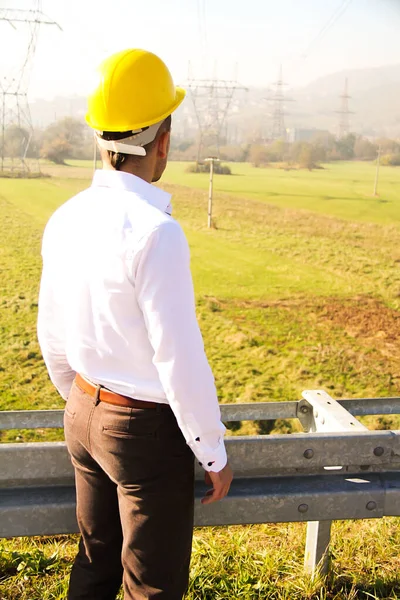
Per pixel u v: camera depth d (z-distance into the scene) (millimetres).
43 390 10039
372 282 18516
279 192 39781
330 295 16969
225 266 19656
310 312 15539
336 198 37812
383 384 11688
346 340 13648
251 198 35875
